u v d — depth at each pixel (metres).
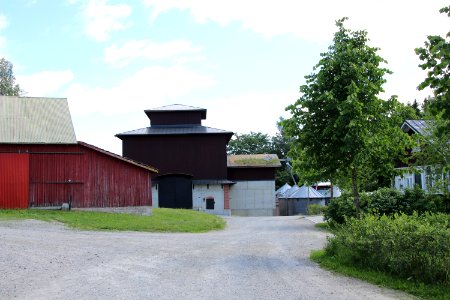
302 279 9.99
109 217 25.44
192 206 46.25
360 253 11.02
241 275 10.49
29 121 29.09
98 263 11.87
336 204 24.81
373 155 13.86
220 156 48.84
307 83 14.55
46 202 27.31
